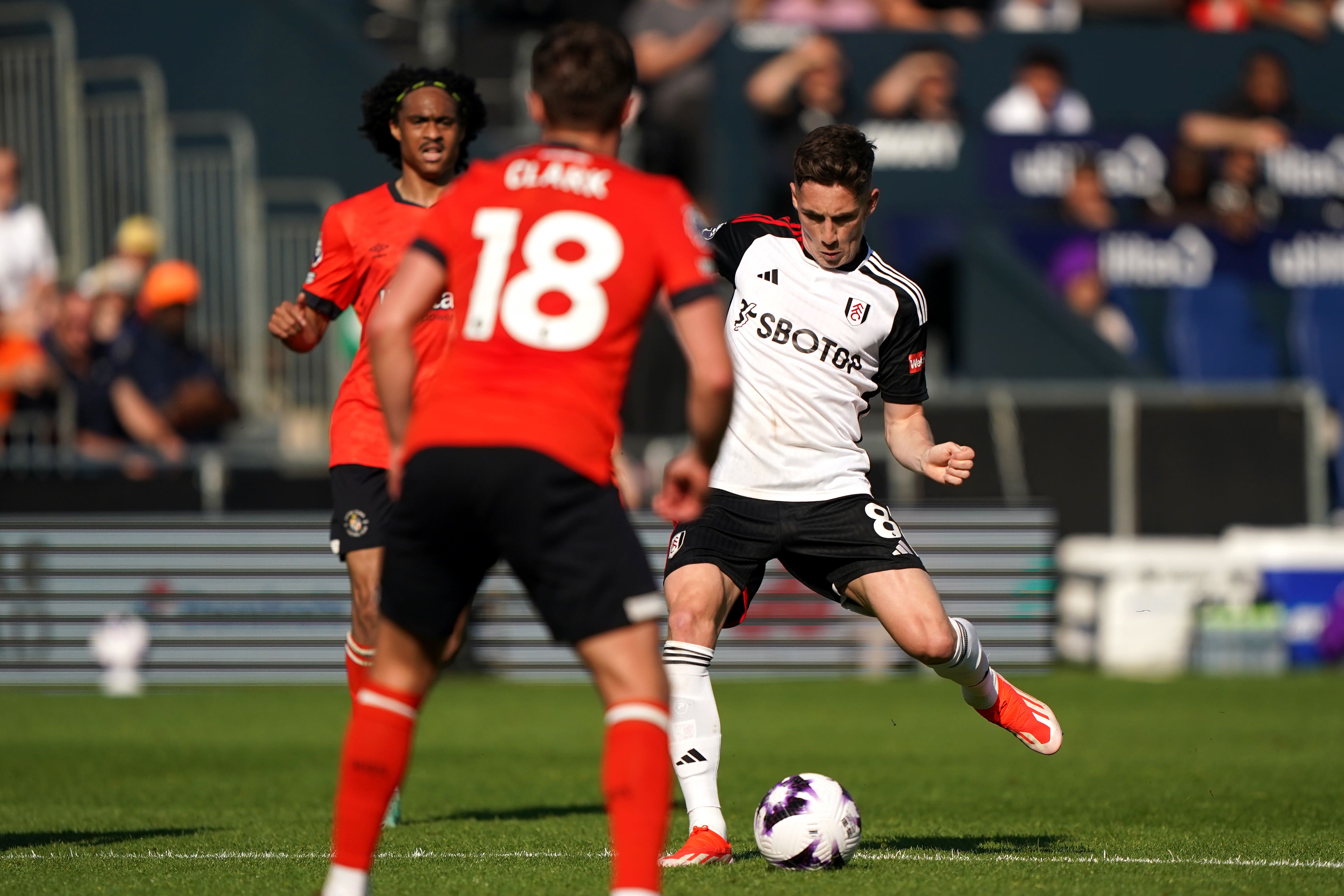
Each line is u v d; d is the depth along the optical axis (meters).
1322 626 42.81
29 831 19.34
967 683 17.83
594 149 12.05
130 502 39.97
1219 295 48.62
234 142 50.38
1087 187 48.50
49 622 38.88
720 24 50.47
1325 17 51.00
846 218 17.39
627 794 11.23
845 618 40.06
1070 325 48.00
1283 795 23.02
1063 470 43.09
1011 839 18.56
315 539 38.84
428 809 21.98
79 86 51.03
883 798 22.97
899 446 18.28
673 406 44.31
